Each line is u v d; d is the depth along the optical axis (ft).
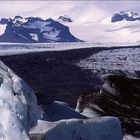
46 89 294.66
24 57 449.06
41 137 24.59
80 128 27.25
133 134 44.42
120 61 440.45
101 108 48.60
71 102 240.12
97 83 321.11
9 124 22.76
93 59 437.99
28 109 25.41
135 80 50.85
